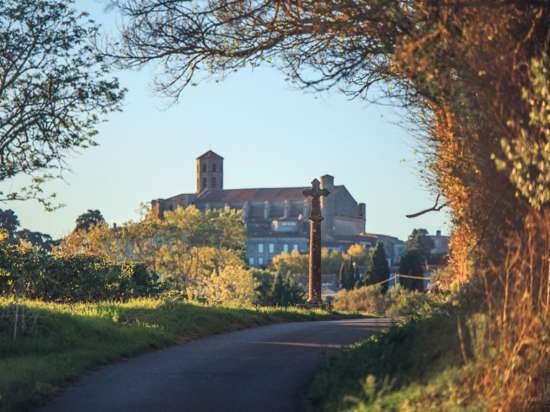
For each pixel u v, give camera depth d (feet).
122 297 169.68
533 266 47.83
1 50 152.56
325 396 63.00
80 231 499.92
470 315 62.34
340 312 214.48
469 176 60.54
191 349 103.30
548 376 45.93
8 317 94.53
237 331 135.44
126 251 515.09
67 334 94.22
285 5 67.51
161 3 75.05
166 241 549.95
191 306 147.23
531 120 47.21
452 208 78.02
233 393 68.03
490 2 49.98
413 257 466.29
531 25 50.14
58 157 156.56
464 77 51.80
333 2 59.98
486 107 52.01
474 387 48.49
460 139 59.26
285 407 61.87
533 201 46.19
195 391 68.69
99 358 86.69
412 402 51.29
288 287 366.84
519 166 46.47
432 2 52.16
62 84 153.38
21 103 154.20
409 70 55.77
